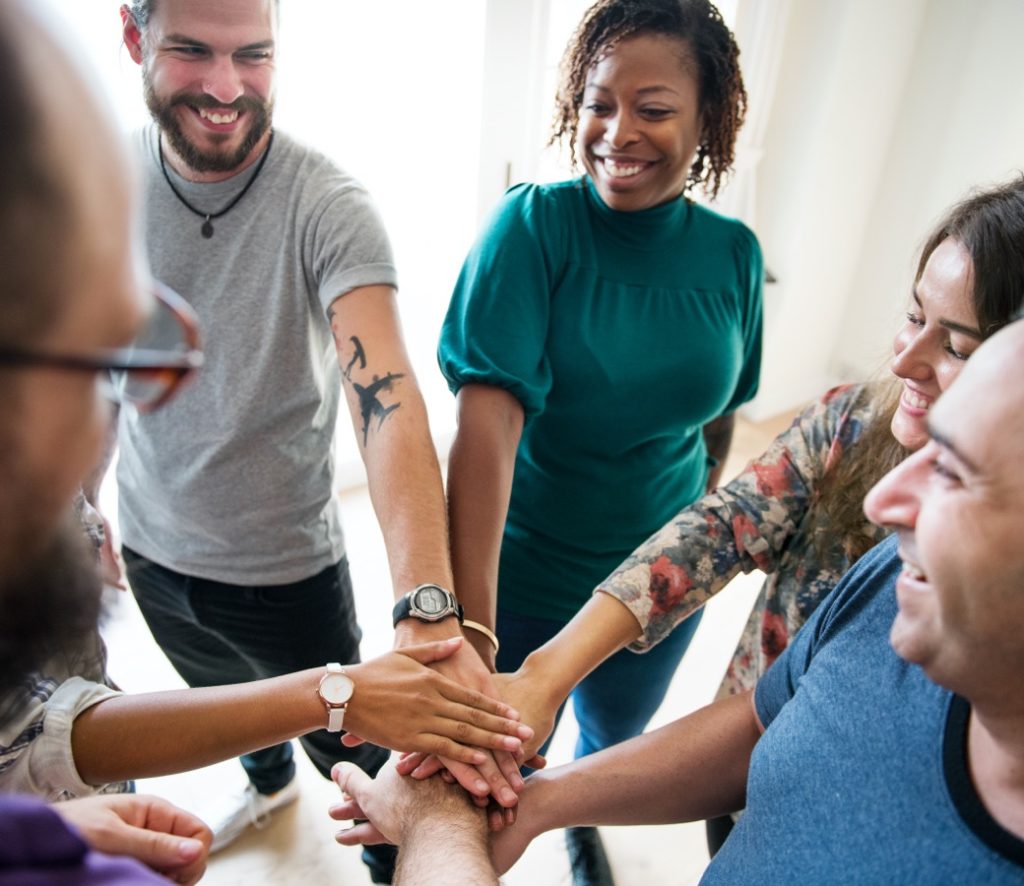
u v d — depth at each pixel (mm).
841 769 604
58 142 271
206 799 1732
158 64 987
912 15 2666
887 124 2879
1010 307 682
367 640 2166
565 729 1972
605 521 1293
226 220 1105
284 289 1112
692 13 1099
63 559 368
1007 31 2539
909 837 528
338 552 1368
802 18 2600
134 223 319
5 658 365
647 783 865
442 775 882
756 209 2977
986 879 479
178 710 784
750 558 997
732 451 3096
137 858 560
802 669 756
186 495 1215
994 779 500
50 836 346
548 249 1181
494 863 840
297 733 849
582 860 1629
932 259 754
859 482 889
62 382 304
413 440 1019
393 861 1525
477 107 2145
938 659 476
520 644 1351
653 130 1109
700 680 2117
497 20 2021
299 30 1849
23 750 710
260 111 1038
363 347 1051
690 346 1224
